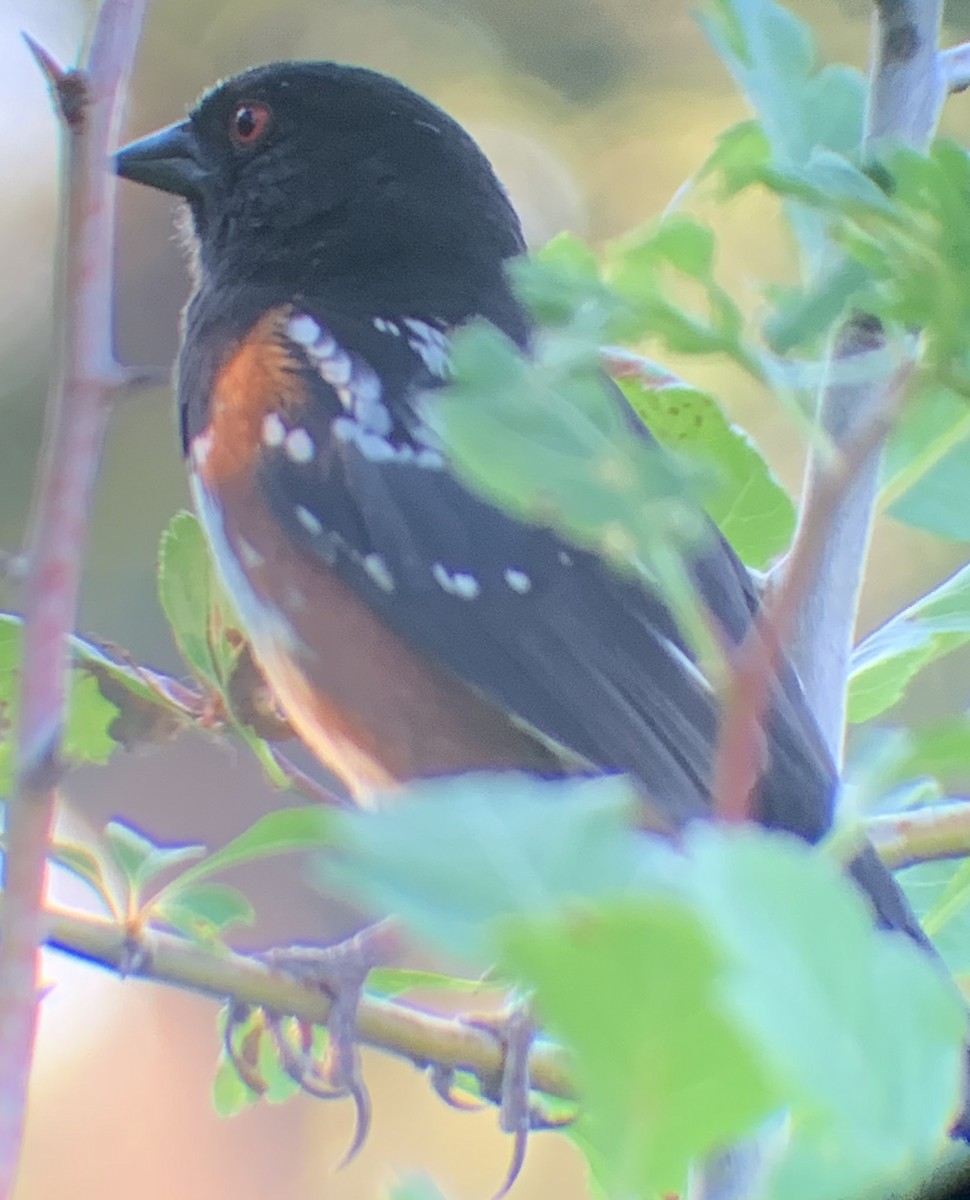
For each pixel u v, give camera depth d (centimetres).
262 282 536
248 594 482
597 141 1163
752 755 214
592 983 141
